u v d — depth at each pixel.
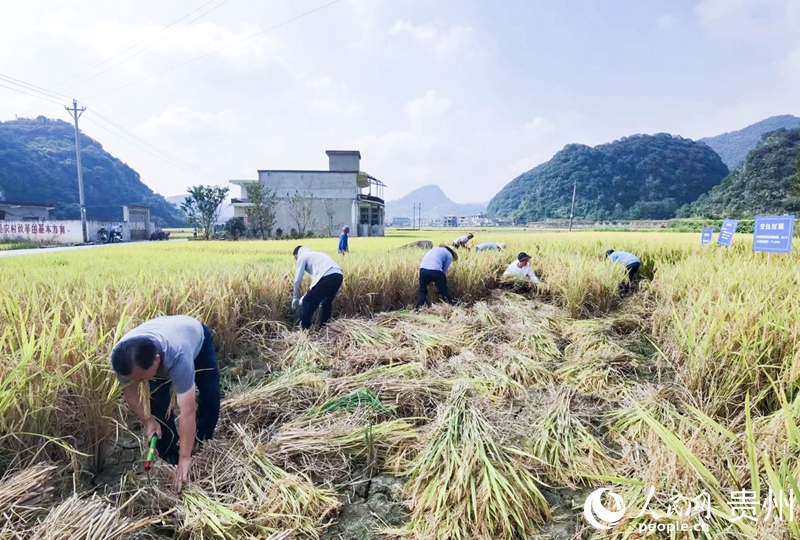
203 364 2.73
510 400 3.56
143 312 3.86
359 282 6.37
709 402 3.19
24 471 2.08
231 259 9.15
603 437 2.98
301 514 2.21
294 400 3.41
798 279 4.91
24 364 2.33
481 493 2.20
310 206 34.97
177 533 2.08
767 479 1.98
